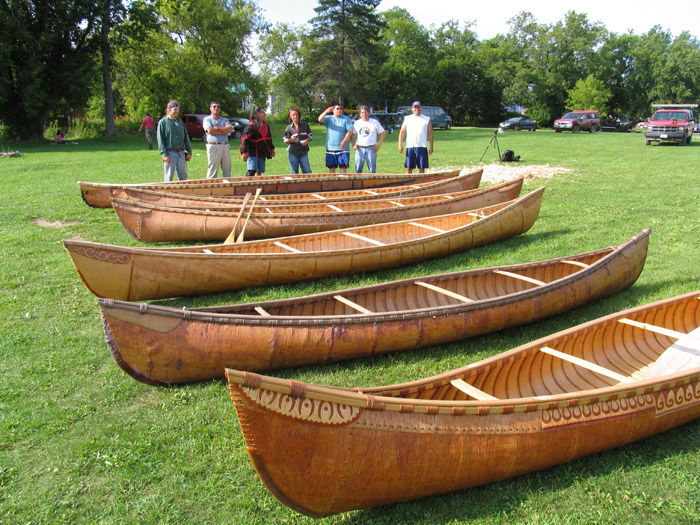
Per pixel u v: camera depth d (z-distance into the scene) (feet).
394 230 26.13
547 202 36.09
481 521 9.68
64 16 95.71
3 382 14.47
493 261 24.04
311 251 22.26
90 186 33.73
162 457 11.58
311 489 8.85
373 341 14.94
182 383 14.21
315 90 182.80
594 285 18.39
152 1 113.09
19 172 53.42
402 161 62.44
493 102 202.08
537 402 10.05
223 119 36.91
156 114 132.87
